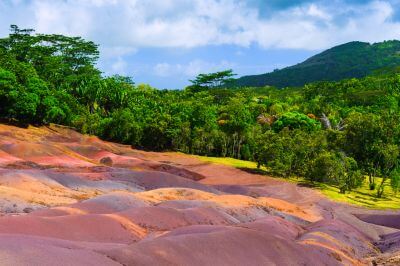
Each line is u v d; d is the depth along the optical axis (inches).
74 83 4640.8
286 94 7711.6
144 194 1555.1
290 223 1482.5
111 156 2834.6
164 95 5487.2
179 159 3348.9
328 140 3093.0
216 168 3041.3
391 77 6648.6
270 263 890.7
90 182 1720.0
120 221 1043.3
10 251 610.2
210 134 3720.5
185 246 820.6
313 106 5083.7
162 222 1131.9
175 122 3740.2
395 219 1973.4
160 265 736.3
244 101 5315.0
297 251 994.1
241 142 3799.2
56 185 1535.4
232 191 2300.7
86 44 5600.4
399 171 2790.4
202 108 3959.2
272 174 2965.1
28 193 1282.0
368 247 1462.8
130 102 4473.4
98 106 4562.0
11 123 3280.0
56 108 3617.1
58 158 2405.3
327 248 1149.7
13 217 902.4
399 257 1259.2
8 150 2351.1
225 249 865.5
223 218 1316.4
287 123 4094.5
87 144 3270.2
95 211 1167.0
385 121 2989.7
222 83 6594.5
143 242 814.5
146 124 3742.6
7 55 3983.8
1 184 1391.5
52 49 5300.2
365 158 2903.5
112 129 3799.2
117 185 1788.9
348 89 6151.6
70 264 631.8
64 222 948.0
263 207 1692.9
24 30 5009.8
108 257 708.7
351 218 1867.6
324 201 2273.6
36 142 2765.7
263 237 970.7
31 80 3518.7
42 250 645.9
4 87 3154.5
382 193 2721.5
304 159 2903.5
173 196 1617.9
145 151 3641.7
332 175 2659.9
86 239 914.1
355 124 2933.1
